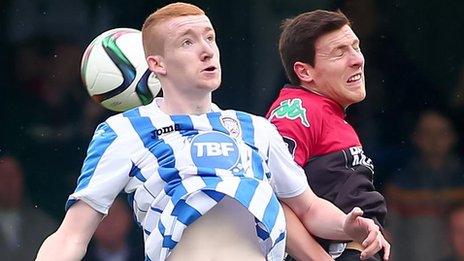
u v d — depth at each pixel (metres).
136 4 25.89
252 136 12.98
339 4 26.06
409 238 25.42
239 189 12.47
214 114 12.90
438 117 25.95
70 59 26.03
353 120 26.16
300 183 13.41
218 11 25.64
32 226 24.88
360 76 14.34
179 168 12.55
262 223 12.52
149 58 12.98
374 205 14.05
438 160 25.75
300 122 14.05
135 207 12.89
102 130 12.88
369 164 14.36
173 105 12.91
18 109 25.86
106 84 14.47
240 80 25.64
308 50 14.38
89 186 12.68
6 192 24.83
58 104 25.89
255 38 25.64
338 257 13.97
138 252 24.27
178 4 13.04
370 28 26.17
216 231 12.60
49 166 25.52
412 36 26.19
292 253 13.70
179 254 12.58
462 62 26.06
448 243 25.27
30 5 26.16
